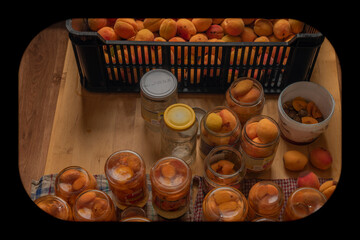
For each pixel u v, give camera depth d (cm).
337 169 115
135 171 100
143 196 107
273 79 128
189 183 98
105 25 128
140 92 117
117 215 111
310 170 116
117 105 124
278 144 109
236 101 113
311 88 117
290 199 102
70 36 113
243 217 96
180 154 112
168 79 113
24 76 150
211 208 97
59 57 154
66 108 124
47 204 98
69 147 118
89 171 115
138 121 122
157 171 98
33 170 135
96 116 123
